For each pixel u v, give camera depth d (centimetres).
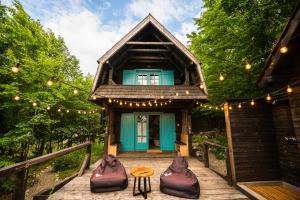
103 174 450
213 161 924
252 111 532
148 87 847
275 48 382
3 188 695
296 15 325
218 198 405
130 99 822
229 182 485
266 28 600
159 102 861
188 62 876
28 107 817
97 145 1648
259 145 512
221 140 1077
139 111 991
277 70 416
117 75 1020
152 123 1157
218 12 839
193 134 1398
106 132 824
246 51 694
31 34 934
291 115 445
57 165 988
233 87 823
